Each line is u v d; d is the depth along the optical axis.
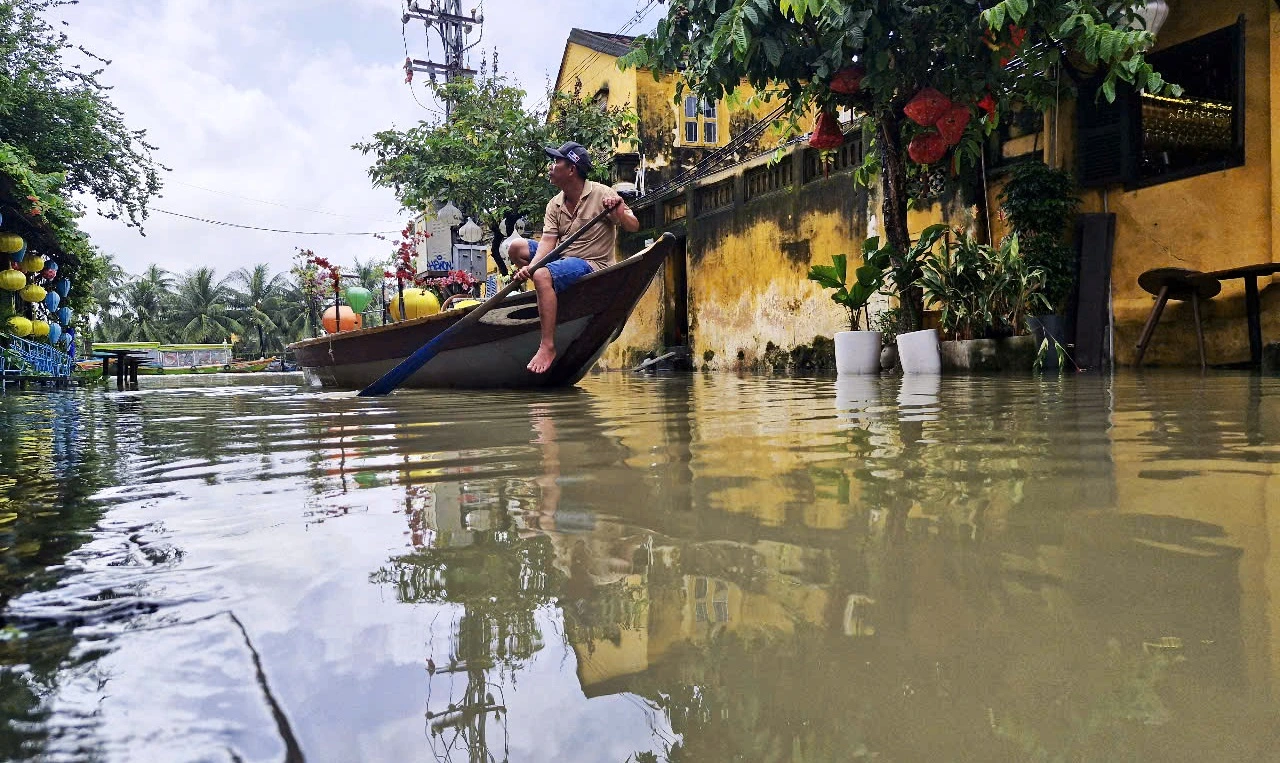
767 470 1.40
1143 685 0.48
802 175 9.63
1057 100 6.69
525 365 6.08
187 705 0.47
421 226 16.45
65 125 16.23
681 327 12.95
